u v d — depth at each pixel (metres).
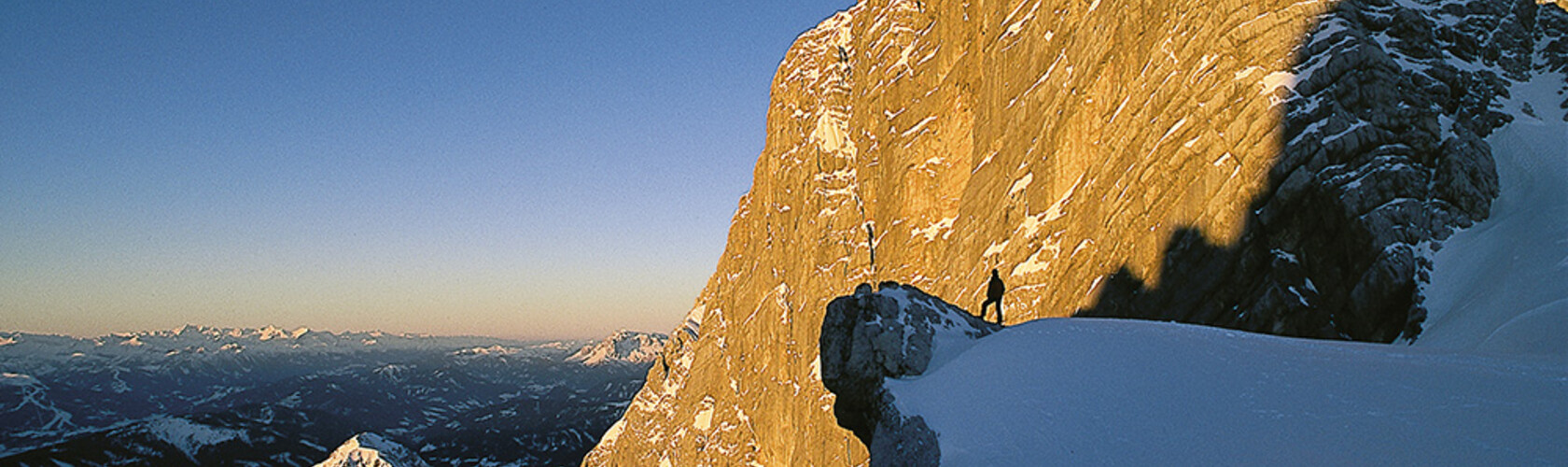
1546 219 23.81
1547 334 18.91
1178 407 15.58
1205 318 32.16
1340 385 14.92
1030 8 56.84
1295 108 31.09
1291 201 29.81
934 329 26.53
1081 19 48.72
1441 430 12.17
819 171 89.12
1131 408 16.23
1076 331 23.23
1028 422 17.20
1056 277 42.62
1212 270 32.09
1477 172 27.73
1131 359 19.20
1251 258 30.92
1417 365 15.58
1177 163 35.06
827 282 80.75
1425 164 28.72
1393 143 28.97
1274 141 31.05
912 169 72.56
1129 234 37.06
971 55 66.88
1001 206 52.66
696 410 114.25
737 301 109.94
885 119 80.69
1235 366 17.17
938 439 18.36
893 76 80.56
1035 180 49.00
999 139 57.94
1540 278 21.20
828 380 27.67
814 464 70.19
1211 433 13.98
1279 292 29.31
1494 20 34.81
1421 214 27.17
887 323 26.58
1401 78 30.12
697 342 128.00
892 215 74.56
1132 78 41.84
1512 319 20.70
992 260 50.56
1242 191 31.52
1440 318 24.33
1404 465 11.36
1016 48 57.22
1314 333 28.19
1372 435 12.48
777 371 87.31
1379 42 32.31
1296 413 13.94
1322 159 29.45
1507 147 28.72
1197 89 35.62
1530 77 32.69
